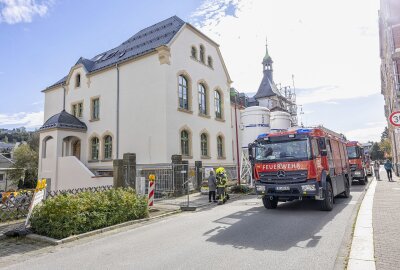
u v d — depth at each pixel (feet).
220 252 19.47
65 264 18.81
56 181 75.51
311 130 35.24
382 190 52.75
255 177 36.83
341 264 16.55
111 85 80.89
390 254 17.26
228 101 96.17
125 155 50.34
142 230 28.32
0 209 31.22
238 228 26.66
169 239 23.77
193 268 16.67
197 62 82.48
